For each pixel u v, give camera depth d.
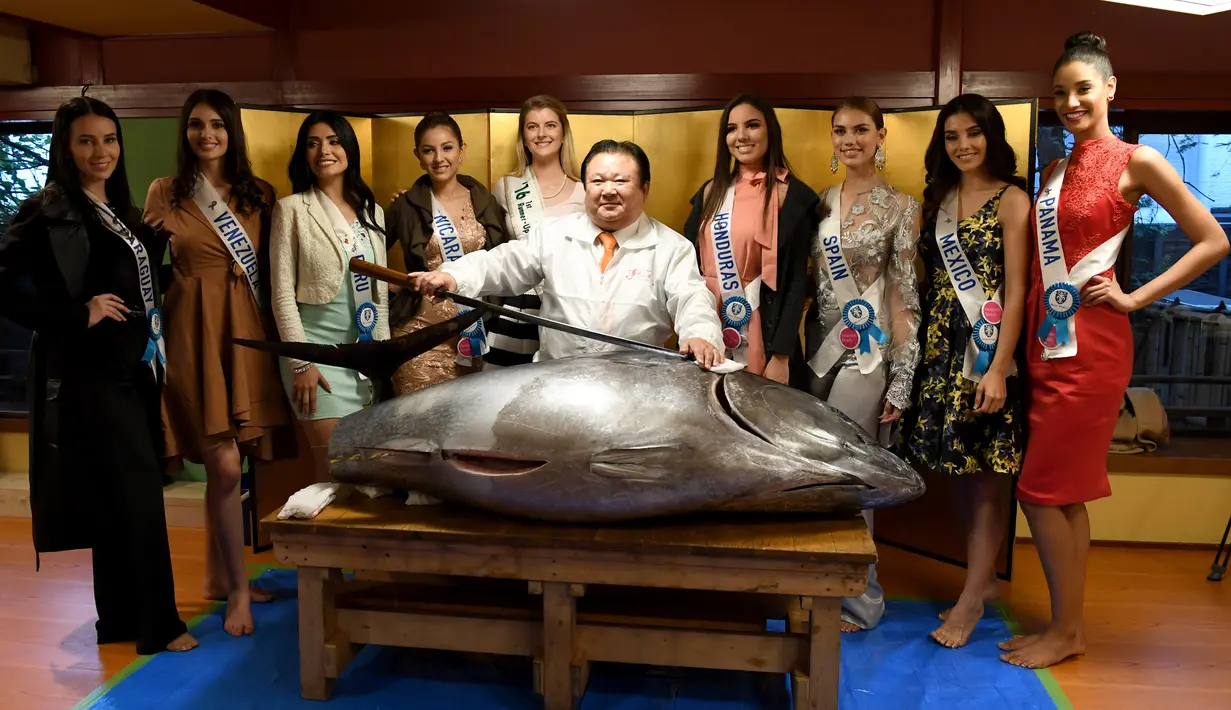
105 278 2.15
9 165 3.60
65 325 2.11
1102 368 2.16
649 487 1.81
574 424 1.83
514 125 2.90
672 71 3.15
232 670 2.20
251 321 2.38
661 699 2.06
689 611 2.13
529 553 1.85
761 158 2.41
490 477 1.86
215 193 2.34
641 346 2.08
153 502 2.24
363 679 2.15
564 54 3.19
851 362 2.34
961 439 2.30
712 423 1.83
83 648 2.33
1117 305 2.13
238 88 3.29
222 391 2.34
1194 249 2.10
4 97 3.40
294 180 2.49
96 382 2.17
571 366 1.95
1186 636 2.44
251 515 2.98
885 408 2.34
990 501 2.39
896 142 2.79
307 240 2.40
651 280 2.22
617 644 1.96
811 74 3.07
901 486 1.88
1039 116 3.13
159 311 2.29
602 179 2.13
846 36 3.07
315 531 1.90
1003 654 2.31
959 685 2.16
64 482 2.19
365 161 2.99
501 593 2.19
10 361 3.71
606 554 1.82
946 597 2.73
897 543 2.98
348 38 3.25
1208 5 2.32
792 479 1.82
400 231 2.67
